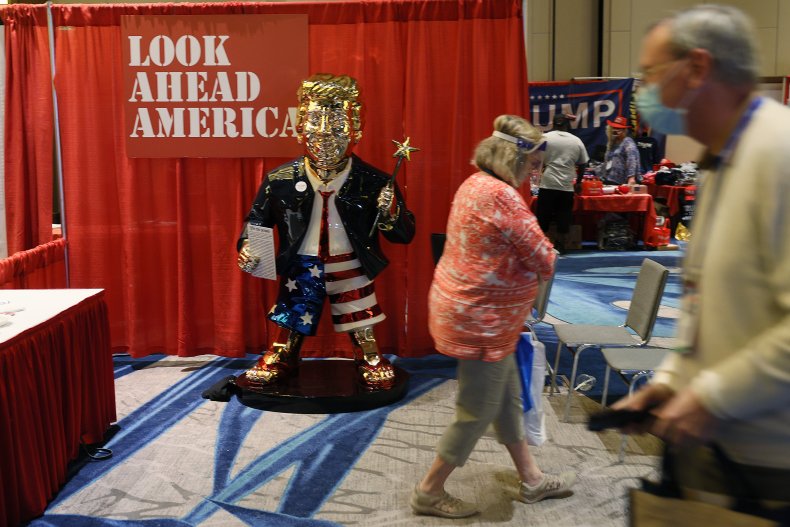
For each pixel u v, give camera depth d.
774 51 11.31
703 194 1.34
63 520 2.76
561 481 2.92
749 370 1.12
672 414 1.21
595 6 11.55
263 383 4.00
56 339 2.97
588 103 10.74
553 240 8.98
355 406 3.86
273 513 2.82
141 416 3.79
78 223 4.59
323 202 3.96
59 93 4.50
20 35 4.48
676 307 6.19
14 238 4.61
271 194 3.97
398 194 3.97
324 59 4.43
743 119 1.24
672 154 11.15
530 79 11.75
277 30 4.36
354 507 2.87
